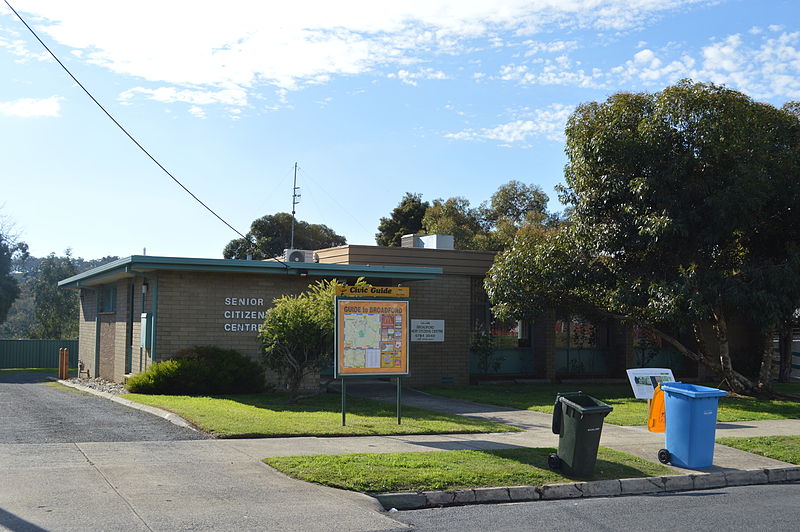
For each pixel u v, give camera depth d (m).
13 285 56.16
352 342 13.16
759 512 8.52
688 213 18.66
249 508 7.54
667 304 18.19
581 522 7.85
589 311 22.59
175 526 6.82
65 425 11.99
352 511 7.64
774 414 17.30
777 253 20.41
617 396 20.94
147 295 20.08
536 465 10.17
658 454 11.18
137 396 16.67
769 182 18.45
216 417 12.80
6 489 7.74
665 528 7.65
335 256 24.16
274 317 16.41
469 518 7.91
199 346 19.02
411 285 23.61
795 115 20.14
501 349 26.08
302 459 9.59
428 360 23.81
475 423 14.16
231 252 63.66
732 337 29.44
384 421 13.86
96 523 6.77
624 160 18.98
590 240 20.09
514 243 22.11
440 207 59.72
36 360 42.59
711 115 18.34
